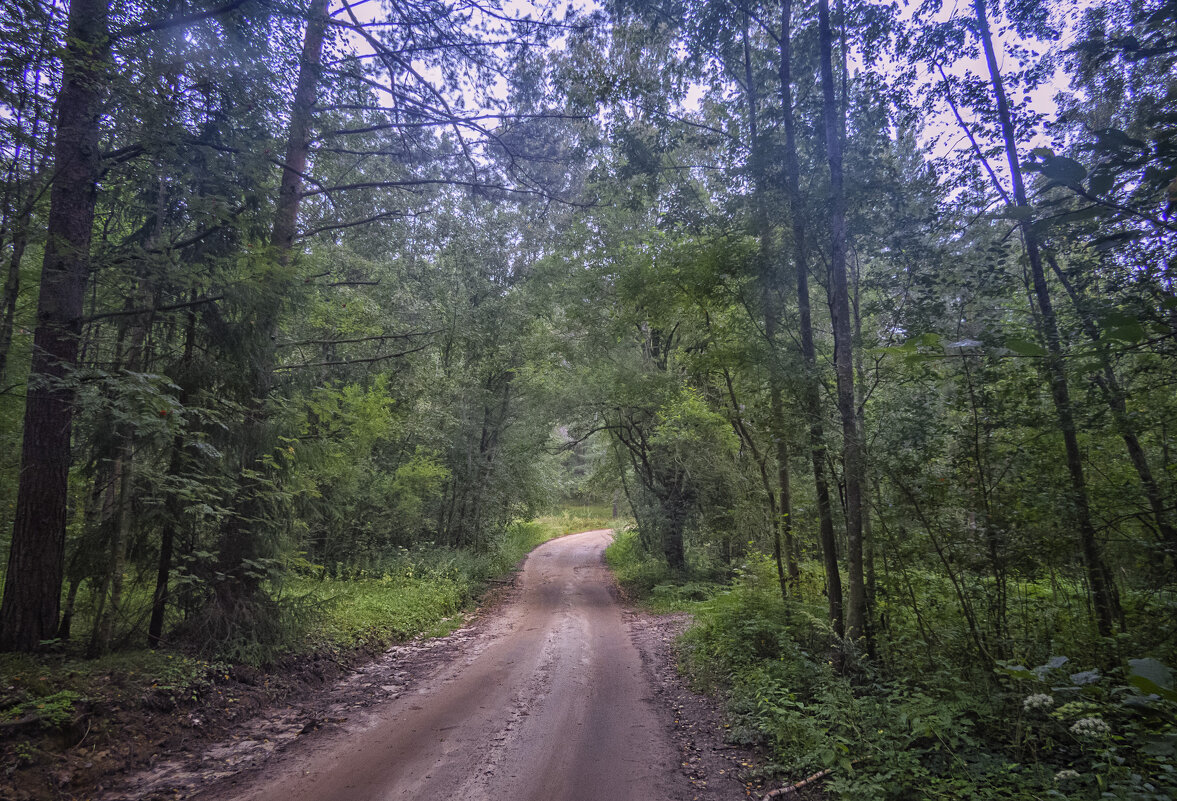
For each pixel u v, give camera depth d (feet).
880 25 23.22
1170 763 12.66
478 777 16.75
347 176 40.63
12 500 26.94
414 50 32.55
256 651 25.07
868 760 16.51
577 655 32.55
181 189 24.61
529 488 79.97
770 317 28.22
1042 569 19.76
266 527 28.17
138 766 16.88
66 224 22.11
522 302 63.41
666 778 16.83
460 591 52.54
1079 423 17.52
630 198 33.68
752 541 41.96
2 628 20.61
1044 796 13.52
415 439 64.08
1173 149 5.72
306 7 25.40
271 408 28.22
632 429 65.51
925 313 20.43
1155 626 17.08
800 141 27.50
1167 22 6.46
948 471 21.02
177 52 21.89
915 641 21.68
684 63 31.37
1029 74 17.63
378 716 22.02
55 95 19.90
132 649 23.03
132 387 18.85
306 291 29.84
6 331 21.29
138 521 23.09
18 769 14.61
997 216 6.96
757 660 26.07
